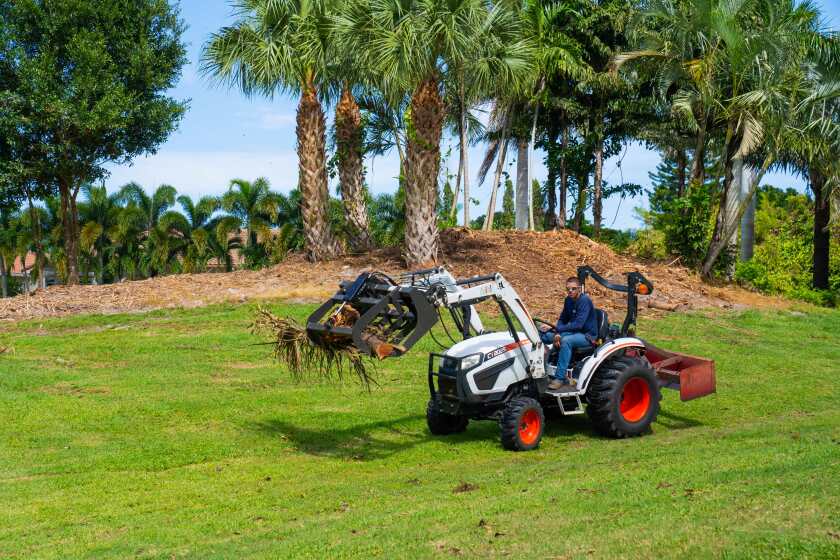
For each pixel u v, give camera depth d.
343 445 9.13
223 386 12.08
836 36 21.67
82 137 23.25
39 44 22.70
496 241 22.34
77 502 7.00
